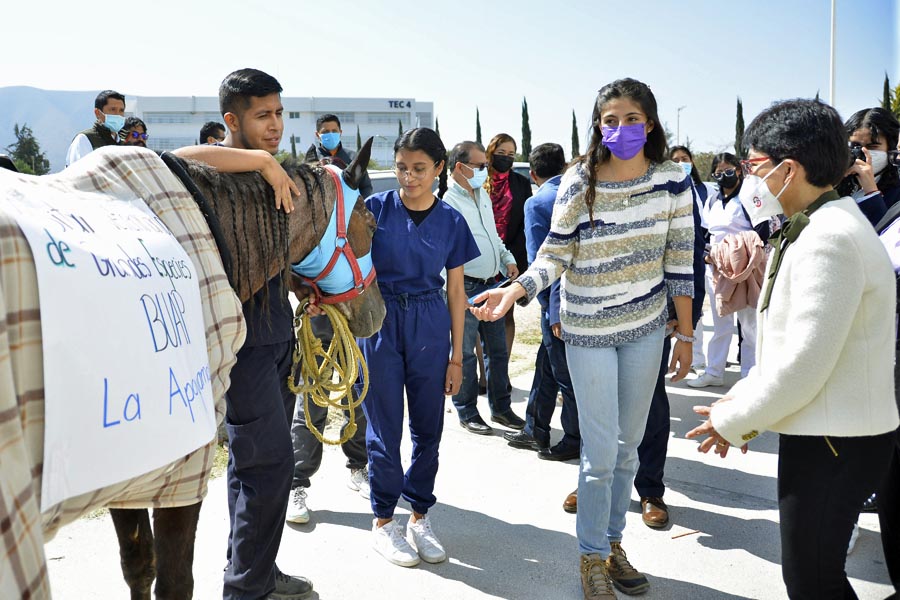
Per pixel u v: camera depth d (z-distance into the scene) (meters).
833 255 1.87
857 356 1.94
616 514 3.01
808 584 2.04
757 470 4.17
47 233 1.33
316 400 2.84
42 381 1.25
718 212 5.60
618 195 2.74
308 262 2.61
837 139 1.99
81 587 2.90
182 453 1.64
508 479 4.08
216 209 2.13
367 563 3.16
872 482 1.99
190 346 1.74
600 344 2.77
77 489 1.31
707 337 7.43
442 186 5.45
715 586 2.97
